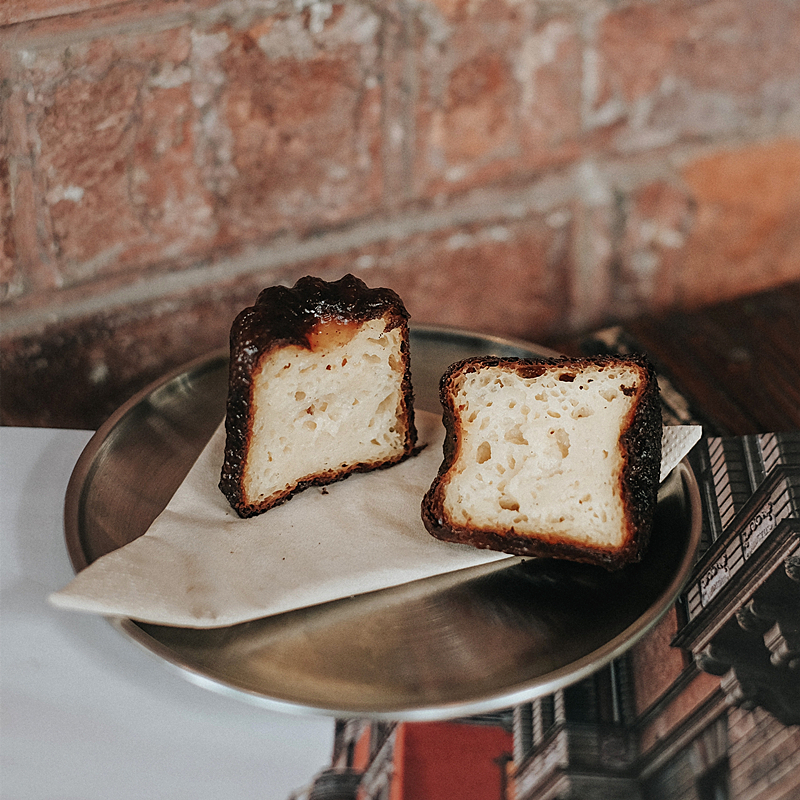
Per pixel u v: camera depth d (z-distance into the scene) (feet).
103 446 1.38
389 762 1.17
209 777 1.16
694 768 1.17
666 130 1.83
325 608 1.26
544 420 1.32
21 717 1.18
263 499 1.35
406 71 1.63
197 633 1.22
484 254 1.80
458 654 1.22
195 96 1.54
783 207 1.97
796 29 1.82
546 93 1.72
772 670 1.24
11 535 1.34
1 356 1.57
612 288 1.92
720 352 1.74
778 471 1.44
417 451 1.43
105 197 1.55
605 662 1.19
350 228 1.70
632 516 1.29
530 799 1.15
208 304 1.66
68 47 1.46
